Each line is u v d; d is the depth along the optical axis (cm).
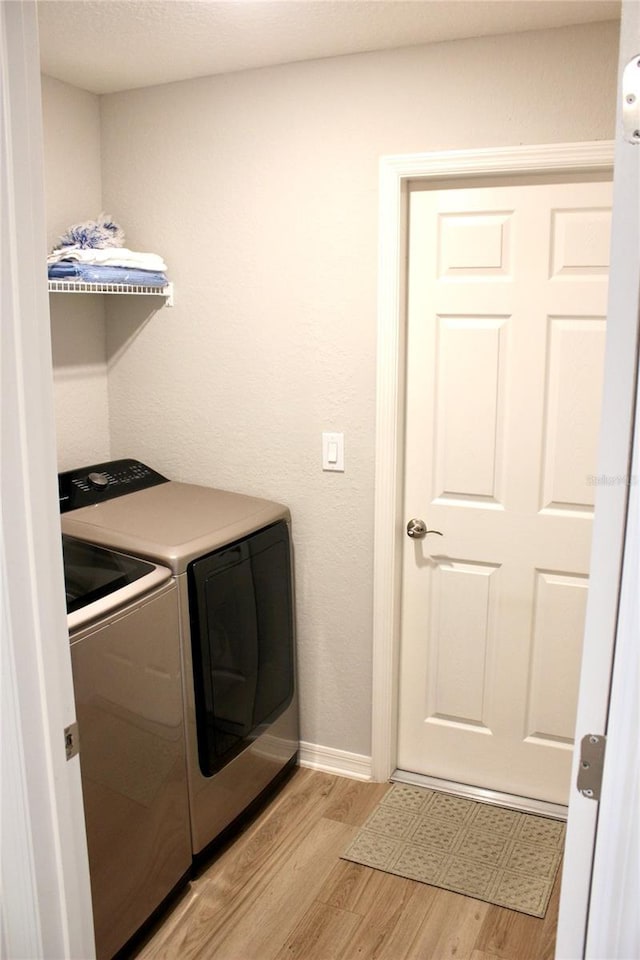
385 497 258
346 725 281
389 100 237
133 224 281
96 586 200
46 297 119
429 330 253
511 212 238
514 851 242
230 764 240
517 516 254
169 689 212
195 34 219
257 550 247
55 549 126
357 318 253
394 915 216
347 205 247
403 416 260
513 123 226
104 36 220
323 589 274
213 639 227
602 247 231
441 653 272
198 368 279
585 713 101
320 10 203
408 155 236
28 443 118
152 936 209
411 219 248
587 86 217
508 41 221
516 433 249
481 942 206
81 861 138
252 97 253
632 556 93
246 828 253
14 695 121
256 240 262
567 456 245
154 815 209
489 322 246
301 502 272
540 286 239
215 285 271
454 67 228
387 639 268
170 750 214
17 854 127
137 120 272
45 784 128
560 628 255
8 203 110
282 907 219
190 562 217
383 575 263
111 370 294
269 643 259
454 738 276
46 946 131
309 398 264
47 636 125
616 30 212
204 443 283
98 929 190
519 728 267
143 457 294
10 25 107
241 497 271
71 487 256
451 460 258
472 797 270
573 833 105
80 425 286
